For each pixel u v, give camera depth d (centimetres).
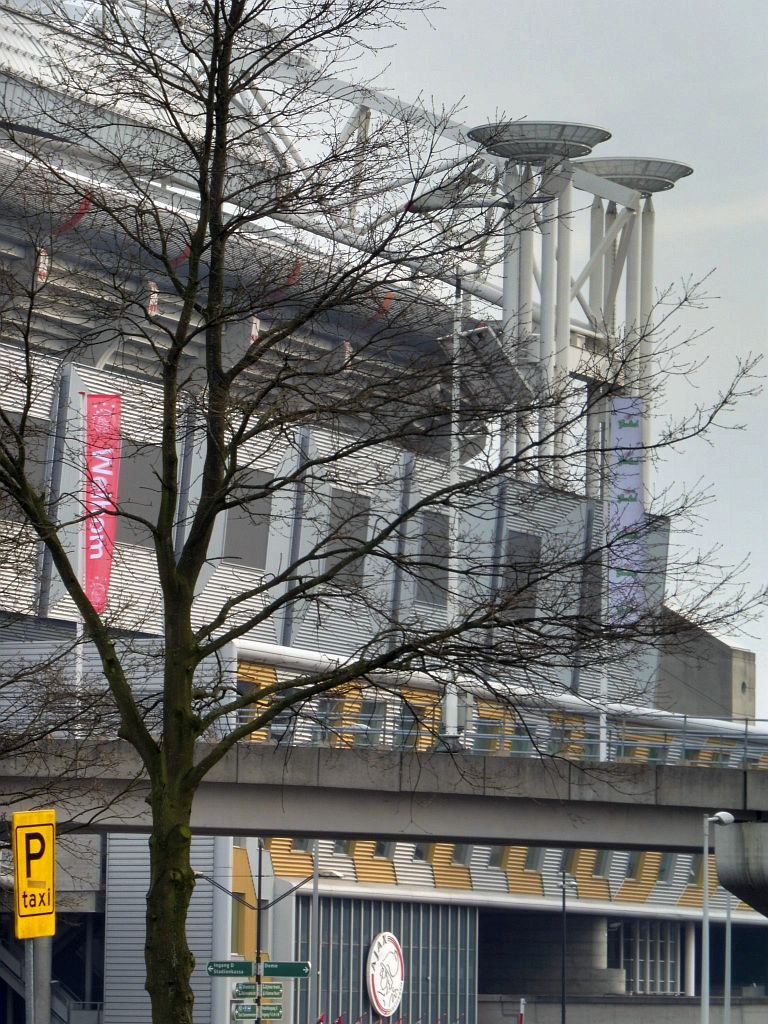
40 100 2711
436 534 2758
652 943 15925
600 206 14625
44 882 2503
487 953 15312
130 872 10544
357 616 2983
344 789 5781
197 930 10519
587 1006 14225
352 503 2830
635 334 2997
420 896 12850
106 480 7875
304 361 2670
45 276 2644
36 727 3278
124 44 2655
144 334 2653
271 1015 8000
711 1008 15012
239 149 2795
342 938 12188
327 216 2656
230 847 10569
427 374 2641
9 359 2809
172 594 2600
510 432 2705
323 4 2636
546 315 12812
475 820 5931
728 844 5934
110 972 10544
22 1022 11500
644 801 5991
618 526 2689
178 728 2559
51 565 8156
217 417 2630
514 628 2616
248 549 10938
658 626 2591
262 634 11131
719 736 6331
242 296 2627
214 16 2603
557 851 14188
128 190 2706
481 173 2789
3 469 2633
